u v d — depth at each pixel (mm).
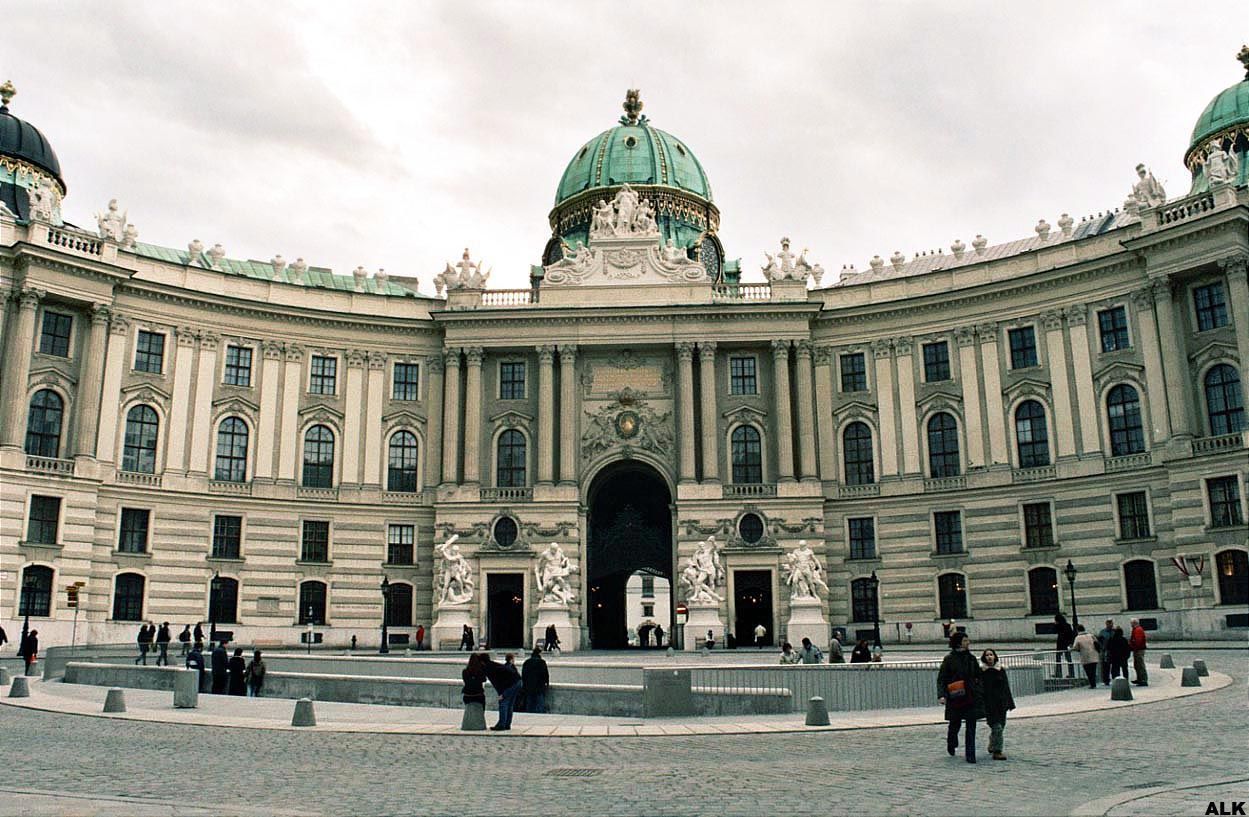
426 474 66812
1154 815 12609
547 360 66562
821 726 23297
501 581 63750
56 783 16141
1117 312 58656
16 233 57312
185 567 60094
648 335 66562
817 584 59844
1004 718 17906
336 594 63562
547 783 16125
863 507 64438
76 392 58125
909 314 65438
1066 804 13664
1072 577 48594
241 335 64562
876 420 65438
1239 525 51062
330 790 15570
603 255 68188
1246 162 59281
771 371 66875
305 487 64500
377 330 67812
